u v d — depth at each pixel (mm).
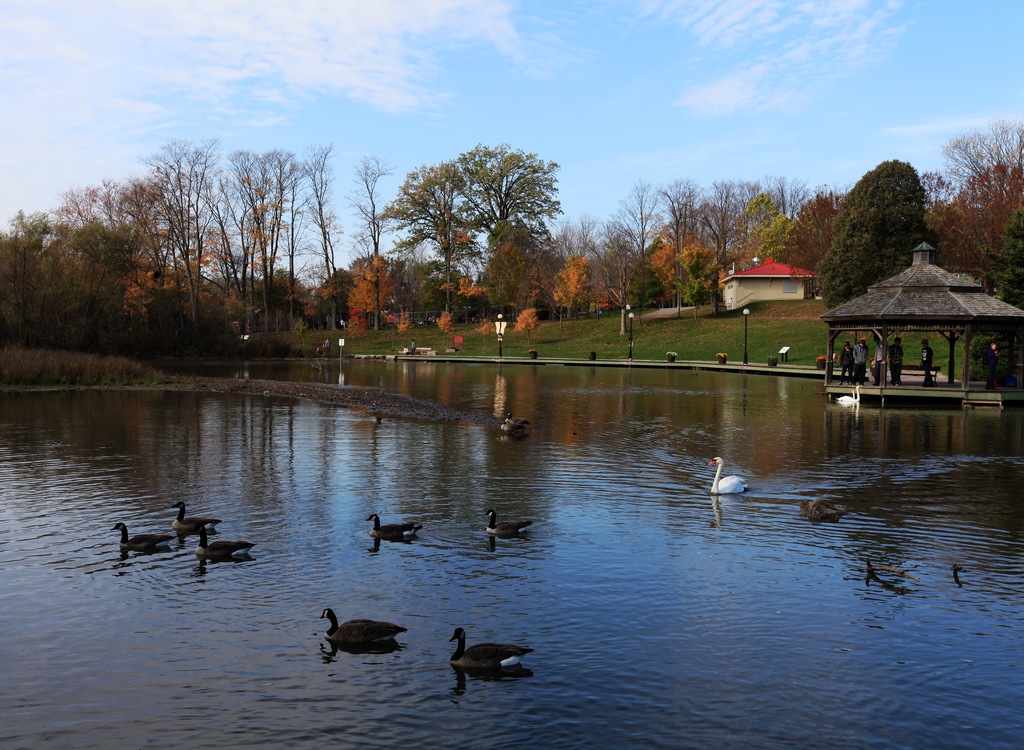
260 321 107250
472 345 91500
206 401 39375
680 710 8523
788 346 69750
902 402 38438
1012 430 28766
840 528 15336
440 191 101125
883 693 8898
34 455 23172
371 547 14039
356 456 23094
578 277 93625
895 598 11648
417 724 8258
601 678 9227
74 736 8062
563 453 23672
